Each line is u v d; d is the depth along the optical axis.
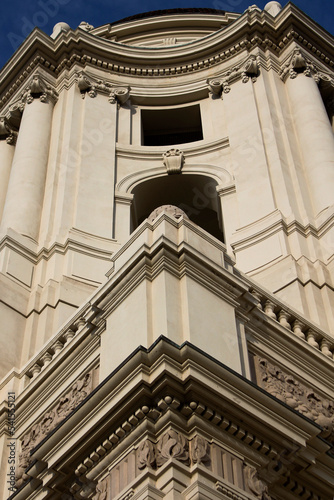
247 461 12.84
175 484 11.77
